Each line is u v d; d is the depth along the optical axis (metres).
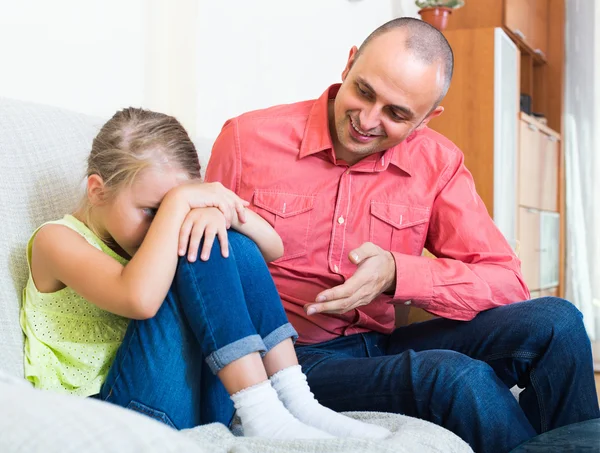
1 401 0.64
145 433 0.60
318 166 1.55
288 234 1.53
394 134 1.43
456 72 3.45
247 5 2.50
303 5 2.86
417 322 1.65
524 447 1.04
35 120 1.35
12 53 1.78
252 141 1.57
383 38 1.41
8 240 1.23
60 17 1.91
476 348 1.46
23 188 1.27
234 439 0.98
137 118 1.21
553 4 4.79
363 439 0.96
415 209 1.59
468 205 1.60
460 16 3.90
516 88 3.71
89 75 2.01
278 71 2.71
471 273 1.48
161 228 1.09
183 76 2.26
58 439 0.58
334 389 1.32
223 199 1.18
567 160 4.80
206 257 1.08
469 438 1.18
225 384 1.07
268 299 1.17
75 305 1.21
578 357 1.37
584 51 4.80
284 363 1.15
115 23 2.10
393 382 1.25
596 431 1.09
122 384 1.11
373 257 1.39
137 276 1.06
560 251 4.66
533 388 1.40
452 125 3.46
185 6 2.25
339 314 1.52
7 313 1.19
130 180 1.15
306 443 0.95
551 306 1.40
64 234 1.18
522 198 3.86
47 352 1.21
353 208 1.55
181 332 1.10
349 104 1.42
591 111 4.77
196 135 2.26
